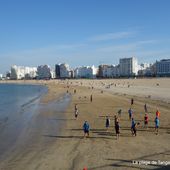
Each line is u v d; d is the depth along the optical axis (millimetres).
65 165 26422
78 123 48281
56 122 50562
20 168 26359
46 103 86500
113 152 29625
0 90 187500
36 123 50688
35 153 31234
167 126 41906
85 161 27156
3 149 33781
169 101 77000
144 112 57875
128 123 45812
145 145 31859
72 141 35688
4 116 62219
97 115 56469
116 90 132500
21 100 106250
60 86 198125
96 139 35938
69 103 82625
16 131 44250
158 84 168375
